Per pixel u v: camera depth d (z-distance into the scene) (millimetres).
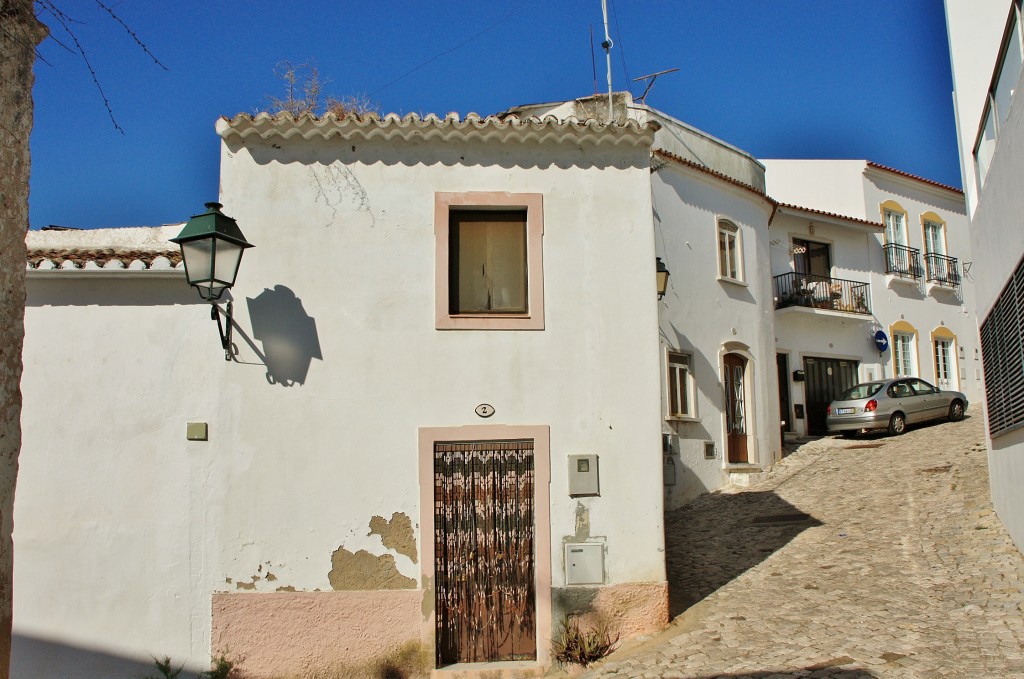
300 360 8422
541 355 8594
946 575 8914
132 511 8156
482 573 8328
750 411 17391
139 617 8000
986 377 11125
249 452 8266
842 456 17547
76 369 8367
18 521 8117
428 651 8047
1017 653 6648
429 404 8438
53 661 7930
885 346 23641
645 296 8766
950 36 12398
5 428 4059
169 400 8320
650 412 8602
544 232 8766
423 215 8711
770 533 11961
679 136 17625
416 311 8570
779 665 7117
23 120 4305
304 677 7965
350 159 8750
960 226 27641
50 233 9961
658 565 8383
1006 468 9812
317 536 8188
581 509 8398
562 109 17312
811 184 24984
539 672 7988
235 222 7875
